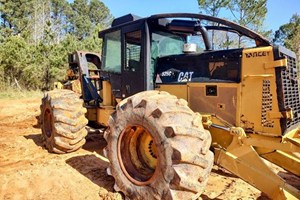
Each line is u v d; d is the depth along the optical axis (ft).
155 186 10.37
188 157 9.61
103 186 12.87
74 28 207.51
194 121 10.33
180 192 9.72
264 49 11.24
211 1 70.90
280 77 10.88
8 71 69.87
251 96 11.57
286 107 10.93
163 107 10.62
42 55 73.10
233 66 12.14
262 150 12.50
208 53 12.96
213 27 14.66
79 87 22.79
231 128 11.69
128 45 15.84
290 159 12.07
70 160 16.34
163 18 14.03
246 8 70.28
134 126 11.43
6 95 61.31
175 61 14.28
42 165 15.53
